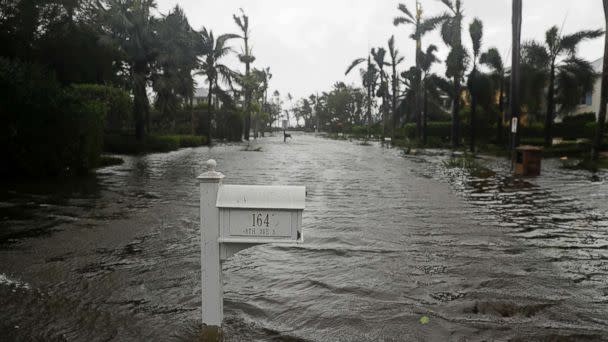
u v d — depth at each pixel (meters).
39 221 7.02
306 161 21.16
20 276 4.42
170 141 30.67
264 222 2.95
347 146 39.03
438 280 4.35
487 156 24.89
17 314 3.53
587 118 34.34
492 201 9.35
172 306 3.70
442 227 6.76
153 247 5.53
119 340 3.11
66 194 9.88
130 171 15.39
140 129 28.17
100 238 5.96
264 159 22.33
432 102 42.19
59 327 3.30
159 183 12.02
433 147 34.19
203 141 40.12
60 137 12.55
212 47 39.94
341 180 13.30
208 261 3.10
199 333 3.19
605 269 4.75
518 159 15.32
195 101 69.25
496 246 5.67
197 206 8.47
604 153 21.53
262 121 79.75
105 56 25.38
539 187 11.71
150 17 30.31
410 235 6.23
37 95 11.89
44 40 21.72
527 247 5.62
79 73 24.25
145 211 7.93
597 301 3.86
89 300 3.82
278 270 4.64
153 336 3.16
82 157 13.64
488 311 3.63
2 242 5.71
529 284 4.26
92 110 13.85
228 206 2.94
